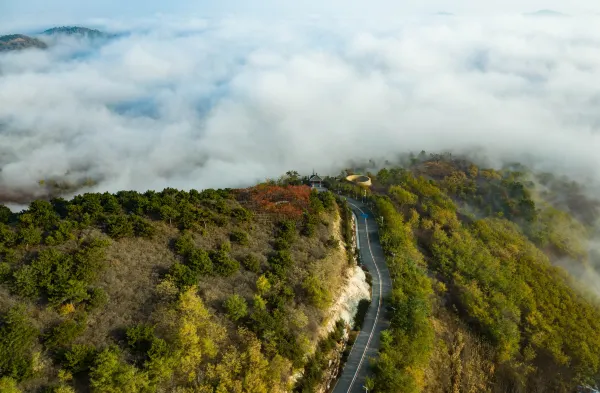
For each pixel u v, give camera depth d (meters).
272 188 101.94
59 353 46.22
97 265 59.34
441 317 89.06
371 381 60.25
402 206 133.75
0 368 42.56
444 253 110.81
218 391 46.78
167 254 67.88
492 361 87.06
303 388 54.88
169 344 50.16
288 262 71.94
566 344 102.12
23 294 52.19
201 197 90.81
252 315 57.50
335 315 71.06
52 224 69.00
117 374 44.25
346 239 96.94
